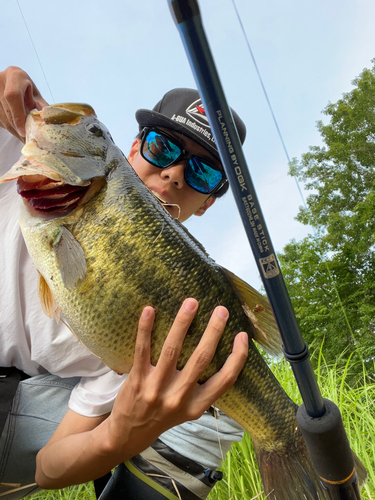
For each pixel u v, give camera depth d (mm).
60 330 413
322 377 765
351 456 247
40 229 305
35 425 442
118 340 299
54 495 801
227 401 344
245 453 593
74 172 300
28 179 305
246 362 344
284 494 349
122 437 305
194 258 324
